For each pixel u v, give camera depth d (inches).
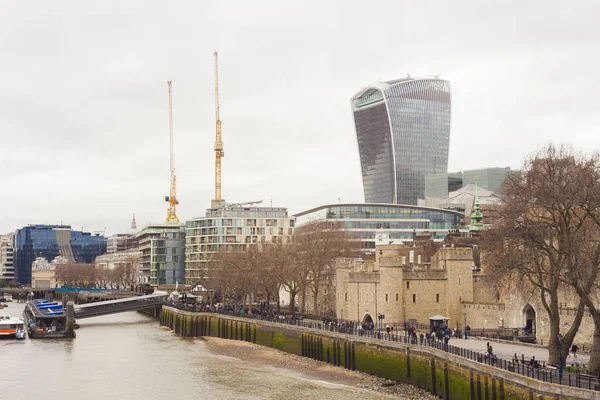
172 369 5059.1
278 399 4001.0
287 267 7234.3
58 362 5413.4
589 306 3270.2
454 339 4736.7
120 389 4362.7
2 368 5132.9
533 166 3627.0
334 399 3912.4
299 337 5526.6
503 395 3097.9
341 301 6481.3
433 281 5674.2
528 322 4975.4
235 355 5723.4
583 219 3405.5
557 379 2864.2
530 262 3585.1
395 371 4274.1
